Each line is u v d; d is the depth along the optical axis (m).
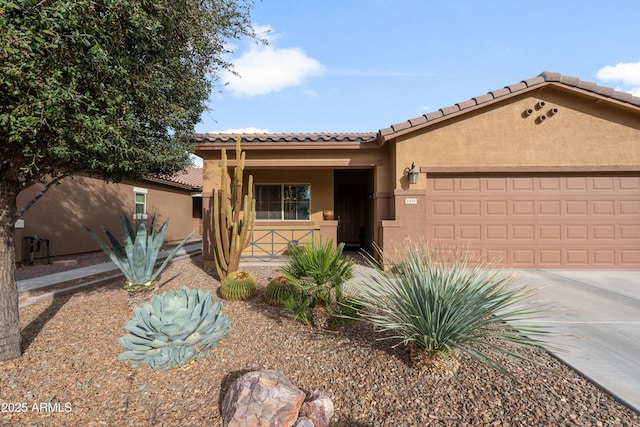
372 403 2.81
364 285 4.11
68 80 3.06
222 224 6.66
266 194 11.16
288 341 4.02
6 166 3.67
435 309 3.04
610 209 8.38
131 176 5.79
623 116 8.25
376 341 3.94
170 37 4.74
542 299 5.69
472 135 8.35
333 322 4.23
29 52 2.69
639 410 2.59
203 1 6.39
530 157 8.31
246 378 2.80
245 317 4.81
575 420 2.51
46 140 3.26
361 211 13.32
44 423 2.75
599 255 8.38
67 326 4.60
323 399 2.67
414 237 8.23
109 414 2.86
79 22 2.95
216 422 2.71
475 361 3.40
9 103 2.89
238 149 6.75
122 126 3.86
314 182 11.24
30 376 3.37
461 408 2.69
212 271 8.36
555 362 3.44
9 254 3.71
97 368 3.52
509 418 2.54
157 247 5.63
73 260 10.41
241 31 7.59
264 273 7.84
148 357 3.52
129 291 5.28
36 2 2.66
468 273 4.16
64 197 11.23
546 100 8.32
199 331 3.79
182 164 6.72
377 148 9.08
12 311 3.69
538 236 8.46
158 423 2.73
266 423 2.46
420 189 8.33
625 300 5.66
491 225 8.48
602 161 8.24
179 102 6.36
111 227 13.25
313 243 4.84
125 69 3.70
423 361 3.19
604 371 3.19
